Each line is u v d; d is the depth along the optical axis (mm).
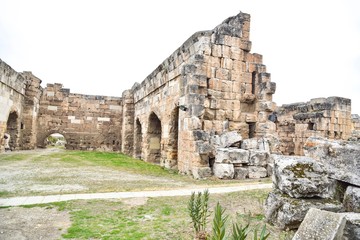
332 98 22188
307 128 23688
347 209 5551
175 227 6039
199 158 13141
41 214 6727
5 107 20188
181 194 9070
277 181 6371
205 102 14570
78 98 29547
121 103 30703
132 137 27984
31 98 25359
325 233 3881
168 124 17266
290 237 5160
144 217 6719
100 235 5520
